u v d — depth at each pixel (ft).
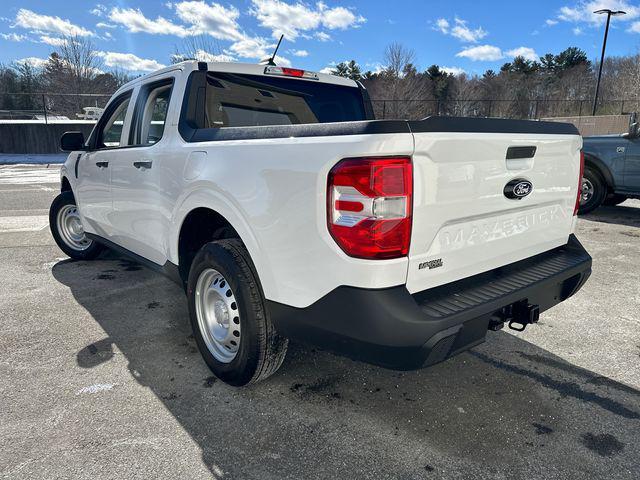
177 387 8.68
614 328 11.47
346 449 7.05
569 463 6.77
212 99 10.50
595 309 12.69
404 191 6.05
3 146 63.31
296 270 6.86
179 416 7.79
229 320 8.51
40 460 6.69
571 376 9.21
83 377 9.00
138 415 7.80
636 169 23.04
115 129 13.50
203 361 9.70
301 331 7.06
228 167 7.90
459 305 6.73
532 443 7.21
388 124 5.89
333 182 6.18
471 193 6.94
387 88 123.44
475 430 7.52
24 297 13.29
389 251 6.10
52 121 70.08
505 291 7.41
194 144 9.07
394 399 8.38
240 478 6.43
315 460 6.80
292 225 6.77
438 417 7.86
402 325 6.11
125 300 13.12
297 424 7.63
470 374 9.27
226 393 8.50
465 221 7.07
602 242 19.76
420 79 137.59
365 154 5.88
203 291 9.03
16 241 19.86
